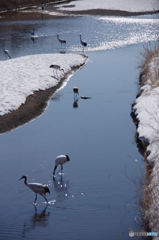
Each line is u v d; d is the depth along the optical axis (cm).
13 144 1272
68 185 1009
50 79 1986
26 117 1512
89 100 1716
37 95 1758
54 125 1434
